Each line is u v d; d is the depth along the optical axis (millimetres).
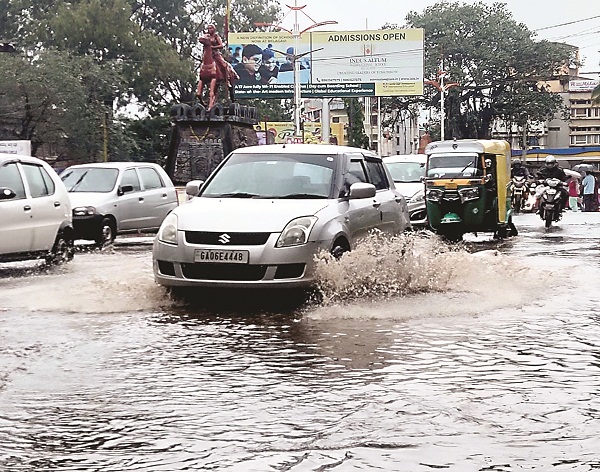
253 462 4082
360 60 59375
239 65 60281
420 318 8242
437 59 71938
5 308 9047
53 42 58656
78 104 47781
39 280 11812
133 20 63438
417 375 5918
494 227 19141
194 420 4867
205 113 37312
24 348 6961
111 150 51375
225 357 6582
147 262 14062
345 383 5699
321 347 6902
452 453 4184
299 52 59844
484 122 77062
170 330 7719
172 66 59750
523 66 73438
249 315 8453
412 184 21844
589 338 7234
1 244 12070
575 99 114250
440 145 19875
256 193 9961
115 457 4230
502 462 4051
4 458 4246
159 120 62625
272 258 8750
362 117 85375
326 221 9242
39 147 49125
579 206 37625
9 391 5582
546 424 4699
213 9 68125
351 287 9258
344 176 10273
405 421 4758
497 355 6566
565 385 5609
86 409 5137
